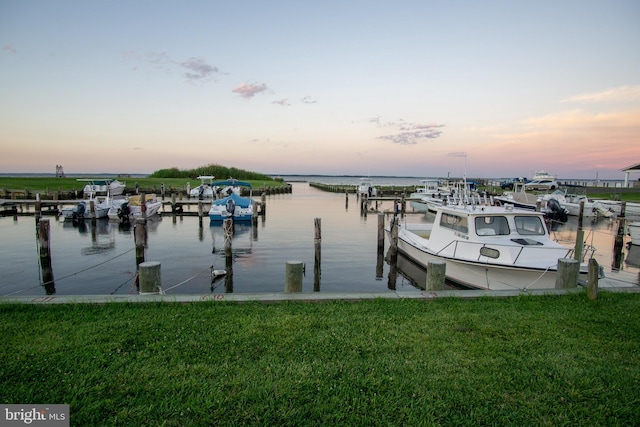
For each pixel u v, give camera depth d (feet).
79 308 20.97
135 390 12.98
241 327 18.44
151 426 11.23
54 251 55.06
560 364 15.34
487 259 34.88
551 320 19.97
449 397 12.94
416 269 45.62
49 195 124.06
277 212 112.47
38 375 13.83
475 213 37.32
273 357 15.44
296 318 19.71
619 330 18.70
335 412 12.02
